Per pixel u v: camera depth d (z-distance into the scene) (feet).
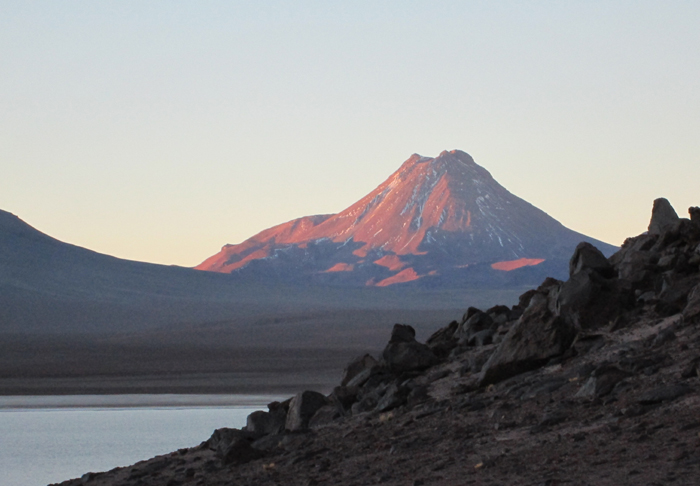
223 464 66.95
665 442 44.78
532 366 68.80
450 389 72.79
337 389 81.61
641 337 67.05
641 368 58.90
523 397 62.23
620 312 72.95
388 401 72.59
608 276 80.69
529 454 48.65
